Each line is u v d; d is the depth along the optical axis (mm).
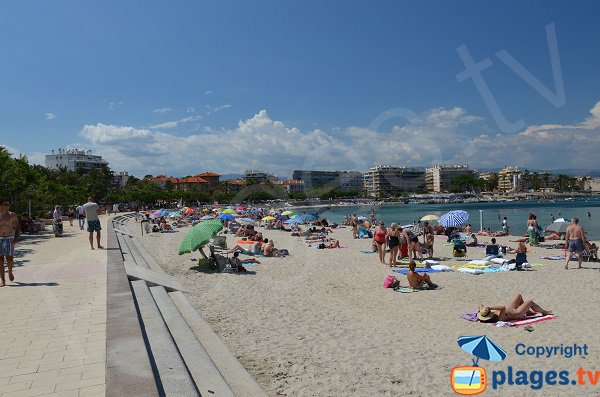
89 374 4719
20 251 15414
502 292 11922
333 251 21609
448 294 11797
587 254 16828
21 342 5727
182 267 16250
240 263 15406
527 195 133125
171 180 152250
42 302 7805
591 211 68750
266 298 11422
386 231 17719
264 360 7023
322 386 6020
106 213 54281
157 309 8172
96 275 10406
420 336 8203
